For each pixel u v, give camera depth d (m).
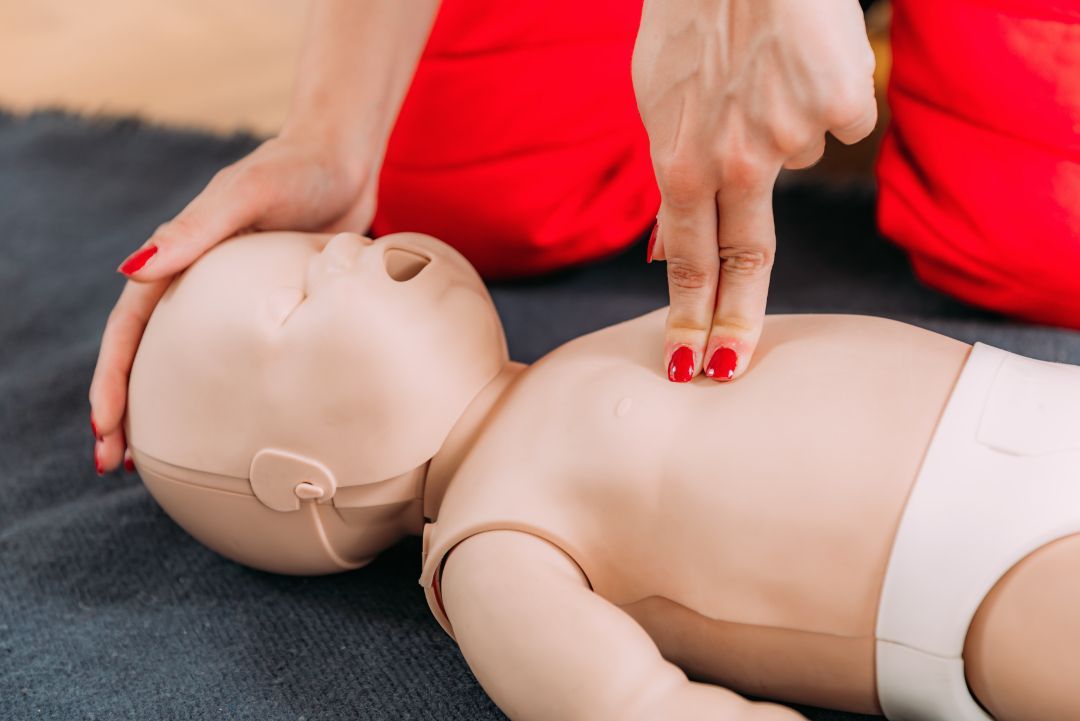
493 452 0.77
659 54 0.63
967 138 1.04
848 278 1.28
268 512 0.82
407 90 1.14
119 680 0.81
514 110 1.17
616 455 0.72
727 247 0.69
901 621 0.63
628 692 0.64
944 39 1.04
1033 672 0.61
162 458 0.83
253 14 2.15
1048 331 1.05
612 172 1.25
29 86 2.00
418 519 0.84
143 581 0.92
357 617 0.86
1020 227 1.01
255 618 0.87
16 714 0.78
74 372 1.20
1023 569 0.61
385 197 1.24
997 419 0.65
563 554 0.72
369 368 0.77
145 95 1.94
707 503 0.68
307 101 1.02
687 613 0.70
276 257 0.83
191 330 0.81
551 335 1.18
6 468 1.09
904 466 0.65
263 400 0.79
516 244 1.24
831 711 0.73
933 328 1.07
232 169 0.94
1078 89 0.98
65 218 1.58
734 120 0.62
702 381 0.73
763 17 0.60
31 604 0.90
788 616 0.67
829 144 1.63
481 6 1.16
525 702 0.66
